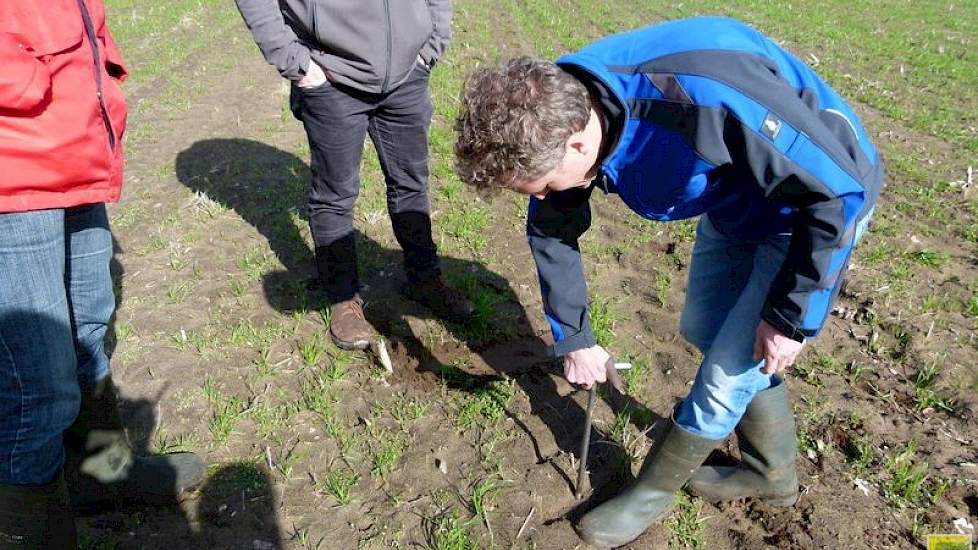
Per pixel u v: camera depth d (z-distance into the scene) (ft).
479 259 14.46
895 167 19.70
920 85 28.60
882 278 14.05
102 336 8.28
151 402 10.49
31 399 6.52
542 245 7.88
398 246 14.89
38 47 5.80
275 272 13.70
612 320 12.56
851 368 11.46
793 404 10.71
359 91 10.53
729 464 9.85
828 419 10.46
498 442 10.03
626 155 6.42
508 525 8.91
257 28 9.58
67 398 6.81
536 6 43.09
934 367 11.38
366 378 11.23
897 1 52.65
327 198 11.26
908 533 8.79
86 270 7.72
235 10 39.81
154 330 11.97
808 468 9.66
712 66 5.92
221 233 15.01
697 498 9.32
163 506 9.00
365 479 9.46
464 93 6.20
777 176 5.97
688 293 8.93
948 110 25.00
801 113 5.93
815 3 50.57
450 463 9.71
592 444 9.98
